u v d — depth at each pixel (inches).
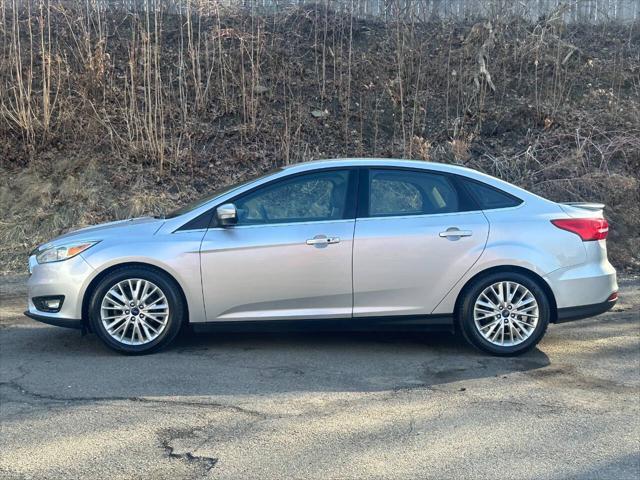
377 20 669.9
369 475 151.2
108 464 155.7
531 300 234.2
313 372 220.8
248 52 591.5
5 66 542.9
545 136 525.0
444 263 231.9
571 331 275.4
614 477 150.9
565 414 187.0
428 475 151.3
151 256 229.5
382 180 239.8
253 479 149.2
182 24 627.8
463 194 239.3
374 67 600.7
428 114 559.2
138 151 492.7
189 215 236.2
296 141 521.0
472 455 161.3
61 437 170.1
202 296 231.0
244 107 537.3
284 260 229.9
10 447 164.6
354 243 230.7
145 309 233.6
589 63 610.2
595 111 553.6
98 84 541.6
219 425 177.8
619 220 442.9
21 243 418.0
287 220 234.5
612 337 265.7
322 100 568.7
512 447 165.9
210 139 522.0
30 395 199.0
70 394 199.6
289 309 233.0
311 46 625.0
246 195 237.8
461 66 582.2
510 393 202.8
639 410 190.4
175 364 227.3
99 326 232.1
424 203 238.1
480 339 234.8
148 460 157.8
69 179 468.4
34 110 516.4
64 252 233.6
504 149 518.0
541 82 591.2
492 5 634.8
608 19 685.9
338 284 231.1
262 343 253.4
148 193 462.9
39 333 269.0
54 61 551.5
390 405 192.7
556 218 237.1
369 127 544.1
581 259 236.4
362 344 253.4
